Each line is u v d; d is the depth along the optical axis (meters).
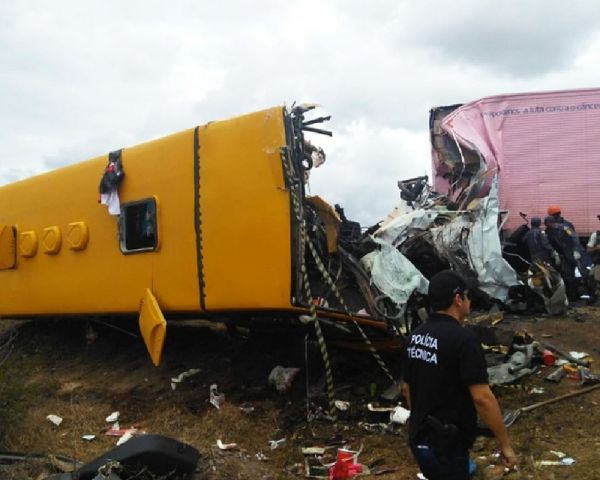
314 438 6.04
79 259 8.68
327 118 6.74
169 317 7.92
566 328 8.44
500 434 3.18
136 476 4.81
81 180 8.75
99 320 9.32
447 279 3.49
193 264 6.98
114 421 7.02
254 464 5.53
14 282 9.90
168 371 8.30
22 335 10.97
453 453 3.24
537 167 11.32
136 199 7.74
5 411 6.27
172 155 7.33
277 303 6.28
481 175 10.52
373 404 6.56
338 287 7.13
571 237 10.07
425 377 3.36
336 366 7.51
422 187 10.68
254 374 7.71
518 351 7.08
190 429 6.45
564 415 5.71
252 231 6.47
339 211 7.61
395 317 6.80
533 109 11.36
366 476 5.07
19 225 9.86
